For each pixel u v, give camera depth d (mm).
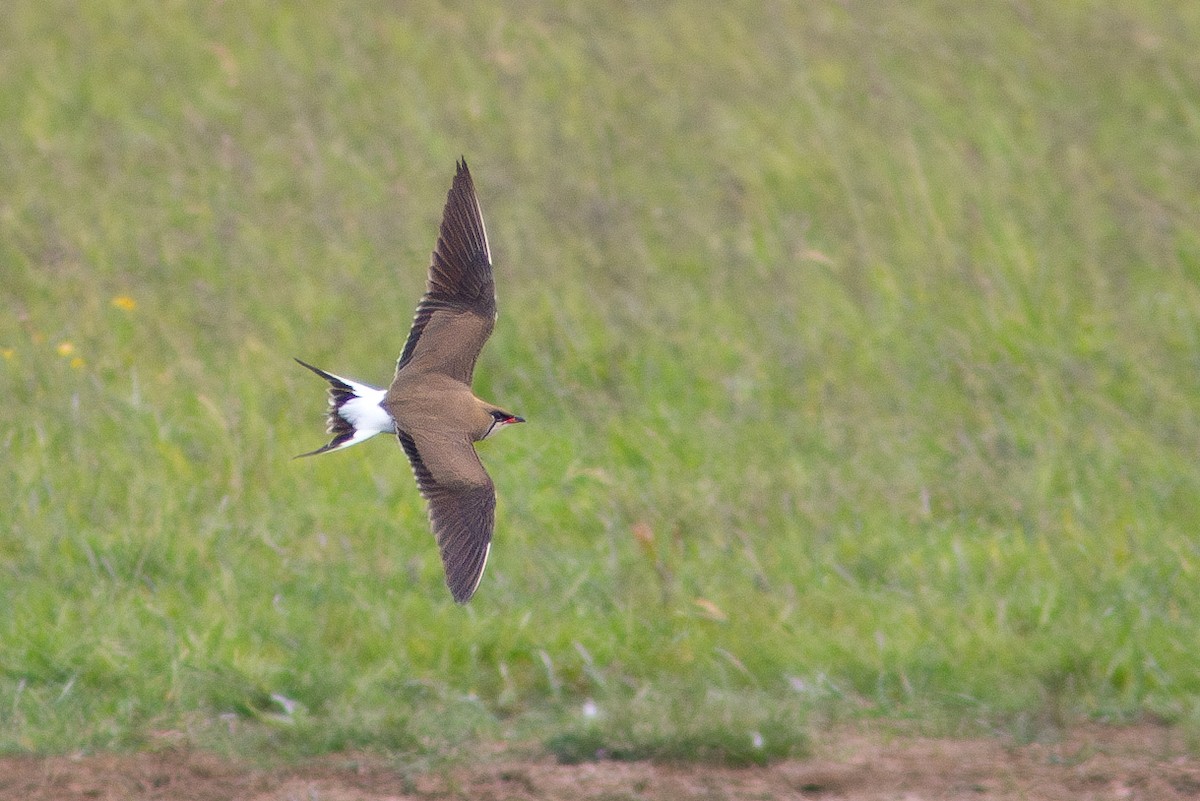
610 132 20703
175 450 13945
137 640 11539
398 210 18469
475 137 20578
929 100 21125
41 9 24531
